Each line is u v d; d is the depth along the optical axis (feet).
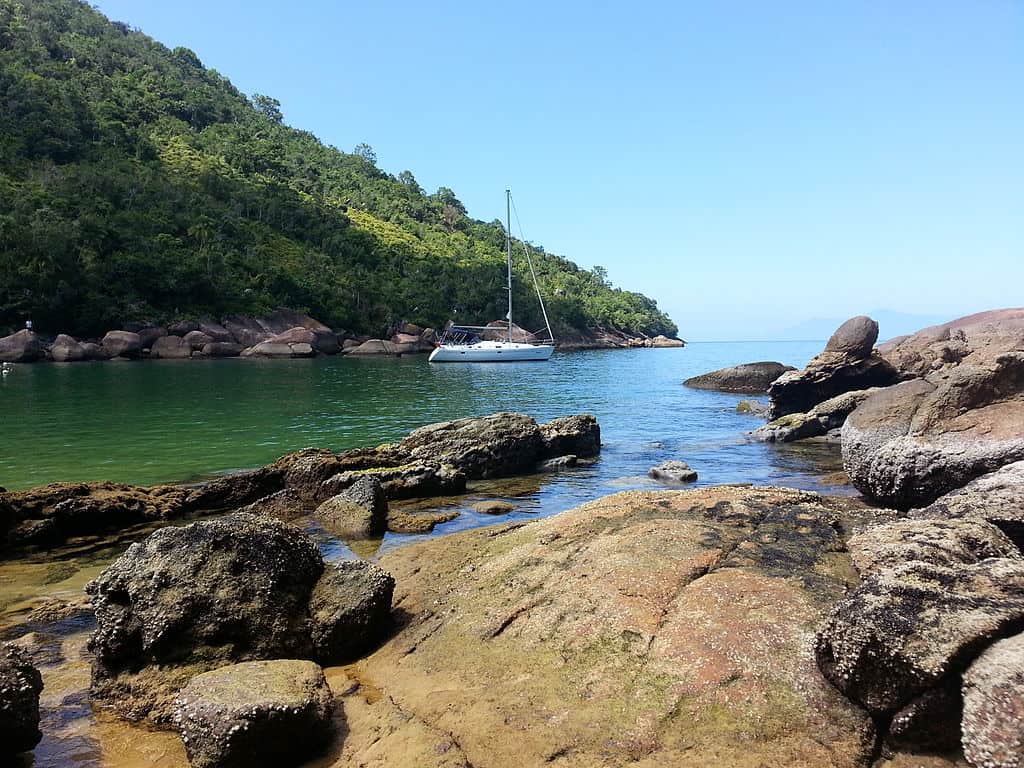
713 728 14.42
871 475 38.93
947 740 13.47
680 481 51.31
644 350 415.23
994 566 16.14
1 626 25.35
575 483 52.29
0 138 300.20
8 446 67.87
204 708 16.16
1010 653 12.64
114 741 17.90
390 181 590.55
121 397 113.09
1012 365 38.24
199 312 265.54
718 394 127.54
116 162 335.26
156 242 273.54
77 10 547.90
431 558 27.73
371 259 386.32
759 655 15.99
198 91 523.29
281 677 17.69
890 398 41.42
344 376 166.40
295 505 44.37
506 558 24.30
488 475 54.60
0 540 35.04
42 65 396.98
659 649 16.81
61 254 229.66
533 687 16.72
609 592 19.49
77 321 229.66
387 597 22.36
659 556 20.86
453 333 312.09
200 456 63.21
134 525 39.81
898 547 18.70
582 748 14.42
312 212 396.98
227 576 21.33
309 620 21.54
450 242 488.85
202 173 368.89
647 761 13.84
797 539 21.42
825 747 13.82
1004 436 35.14
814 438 71.72
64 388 127.95
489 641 19.44
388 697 18.25
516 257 500.33
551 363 240.73
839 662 14.79
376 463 50.88
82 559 34.06
